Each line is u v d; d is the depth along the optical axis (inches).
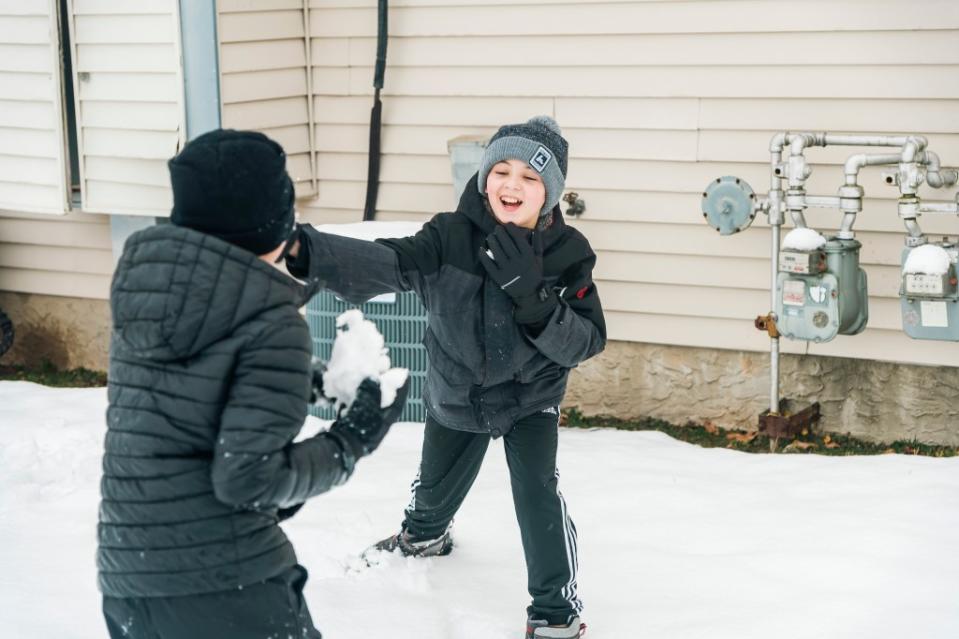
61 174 283.0
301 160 290.2
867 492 206.4
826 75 241.9
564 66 263.4
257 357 96.7
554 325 142.4
